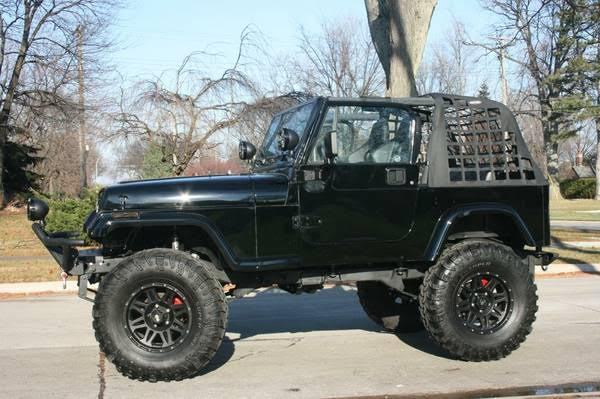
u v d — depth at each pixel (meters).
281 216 5.25
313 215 5.31
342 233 5.38
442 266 5.43
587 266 13.18
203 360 4.97
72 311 8.98
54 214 16.91
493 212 5.62
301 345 6.43
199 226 5.09
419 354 5.93
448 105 5.71
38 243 17.80
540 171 5.82
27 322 8.07
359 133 5.53
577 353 5.91
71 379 5.25
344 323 7.66
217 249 5.52
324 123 5.43
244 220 5.19
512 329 5.52
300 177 5.27
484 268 5.45
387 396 4.68
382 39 13.48
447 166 5.55
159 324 5.04
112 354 4.91
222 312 5.01
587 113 38.53
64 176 48.34
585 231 21.72
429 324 5.45
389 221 5.46
